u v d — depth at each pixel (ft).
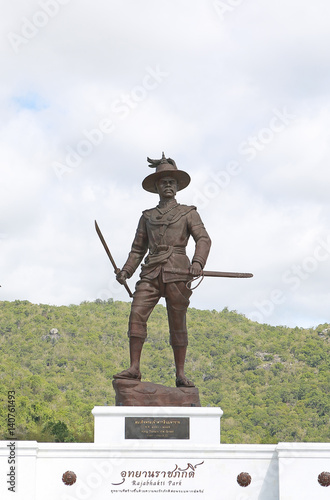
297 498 35.06
